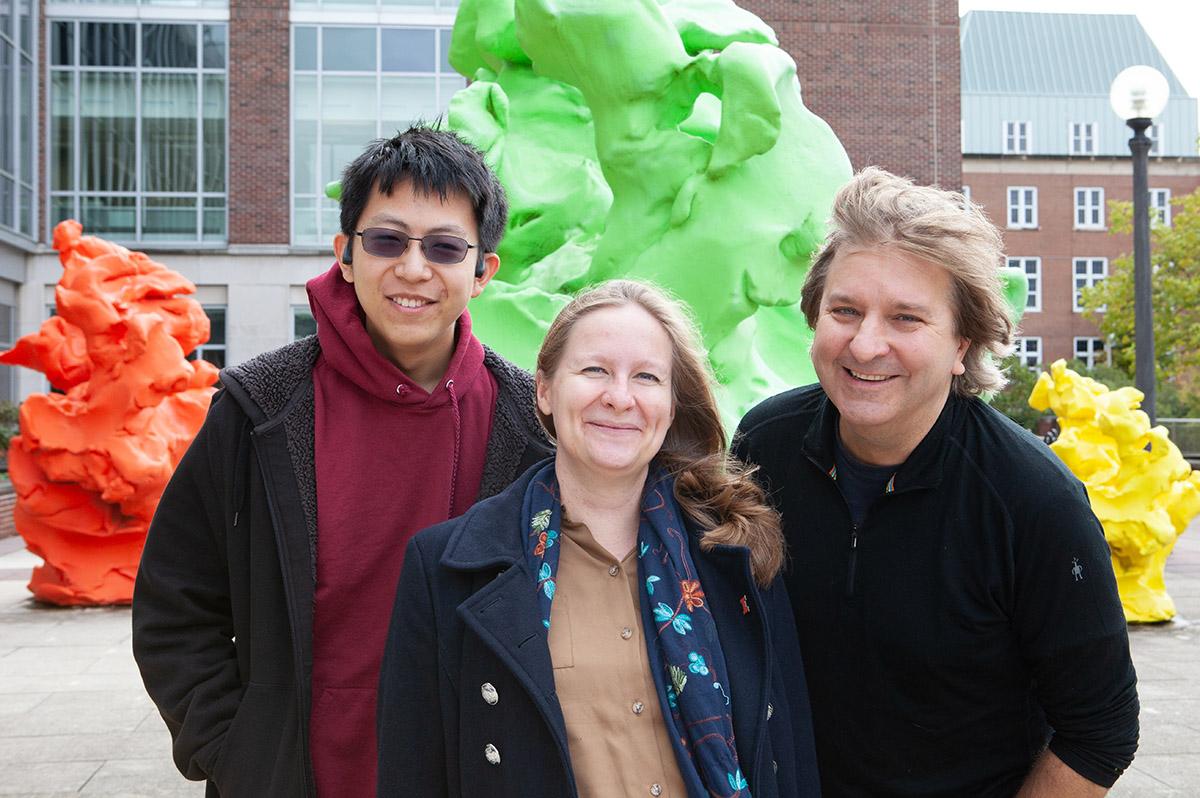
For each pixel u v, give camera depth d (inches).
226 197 783.7
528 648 57.3
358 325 72.4
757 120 176.6
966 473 68.2
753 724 60.1
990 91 1802.4
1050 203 1406.3
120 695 193.0
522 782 56.4
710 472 66.9
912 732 70.6
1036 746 73.0
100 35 781.9
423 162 70.0
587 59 185.9
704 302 188.5
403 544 72.6
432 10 802.2
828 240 69.5
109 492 268.4
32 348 273.7
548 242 230.2
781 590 67.5
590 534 63.2
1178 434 796.6
